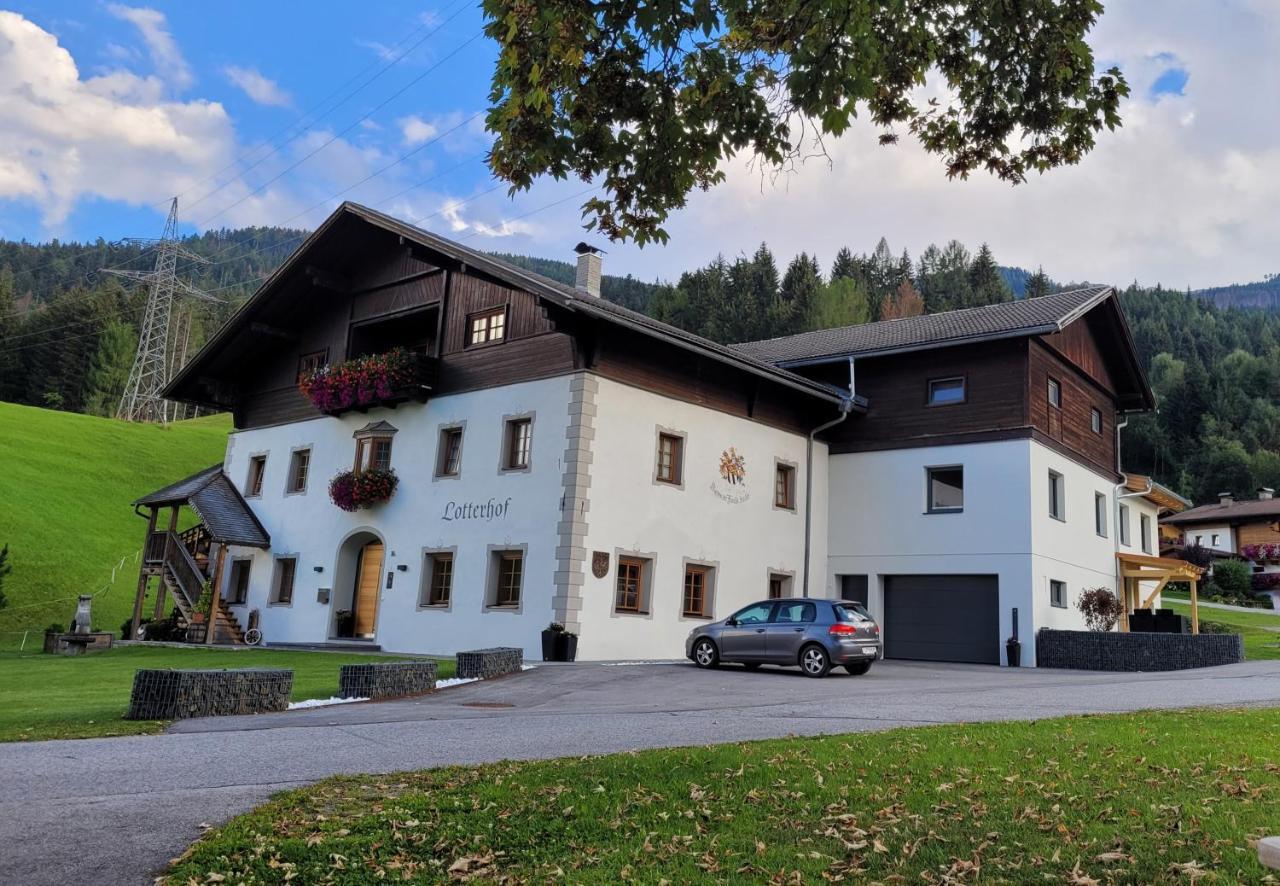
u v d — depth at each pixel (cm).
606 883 487
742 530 2361
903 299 9750
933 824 564
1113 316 2830
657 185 802
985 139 887
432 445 2342
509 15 680
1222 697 1248
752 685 1515
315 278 2625
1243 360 10294
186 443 5891
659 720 1061
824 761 744
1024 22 824
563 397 2073
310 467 2672
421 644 2214
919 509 2497
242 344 2883
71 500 4391
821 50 738
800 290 8962
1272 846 416
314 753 831
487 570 2122
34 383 8800
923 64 866
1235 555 5891
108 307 9456
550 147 755
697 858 520
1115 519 2941
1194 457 8506
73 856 516
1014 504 2344
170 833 560
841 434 2678
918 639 2462
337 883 494
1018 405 2388
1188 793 622
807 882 479
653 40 697
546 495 2050
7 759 776
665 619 2136
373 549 2497
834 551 2620
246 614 2711
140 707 1064
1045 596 2344
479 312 2330
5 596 3247
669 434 2214
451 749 858
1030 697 1288
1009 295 9956
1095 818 567
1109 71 828
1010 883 464
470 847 548
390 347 2686
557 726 1010
